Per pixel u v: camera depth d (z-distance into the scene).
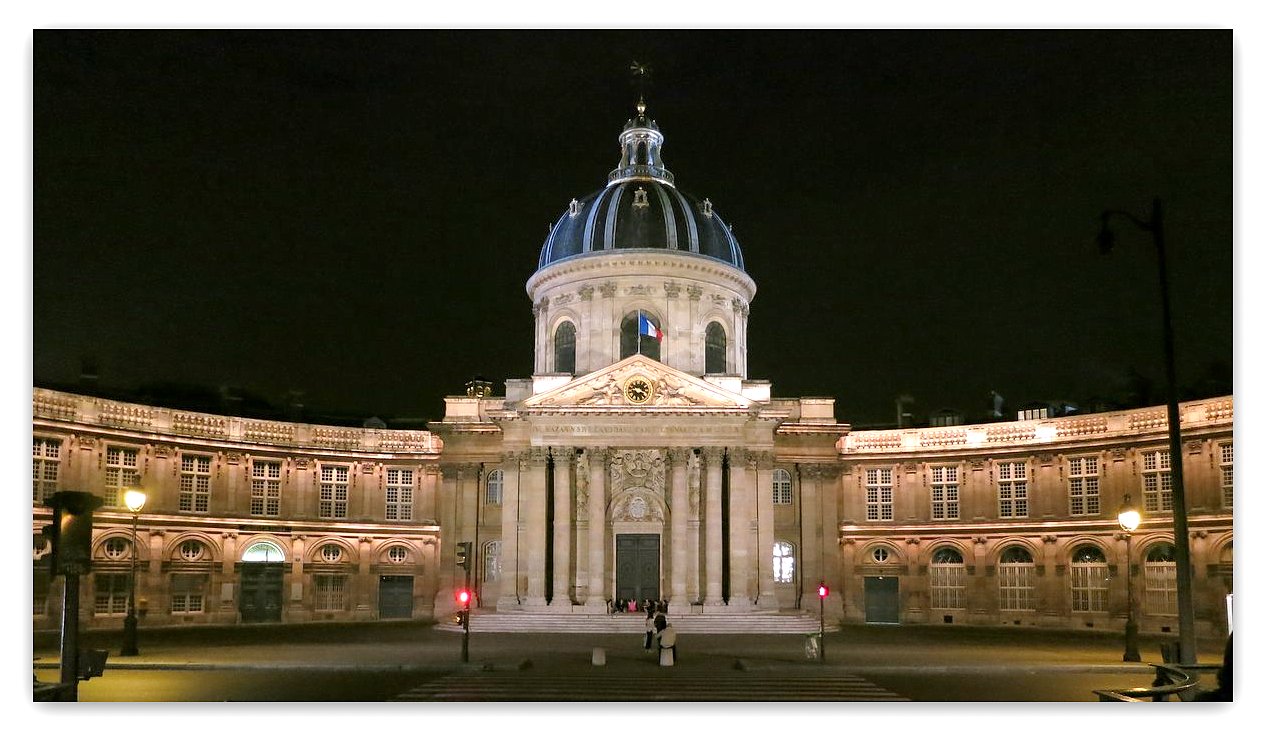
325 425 42.41
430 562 42.50
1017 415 44.88
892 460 42.88
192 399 44.34
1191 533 36.00
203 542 39.09
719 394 37.03
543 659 23.83
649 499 37.16
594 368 41.12
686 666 22.42
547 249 44.41
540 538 36.59
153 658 24.25
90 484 36.34
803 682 19.97
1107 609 38.12
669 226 42.50
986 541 40.94
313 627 37.66
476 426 40.84
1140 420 38.12
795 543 41.25
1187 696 14.01
